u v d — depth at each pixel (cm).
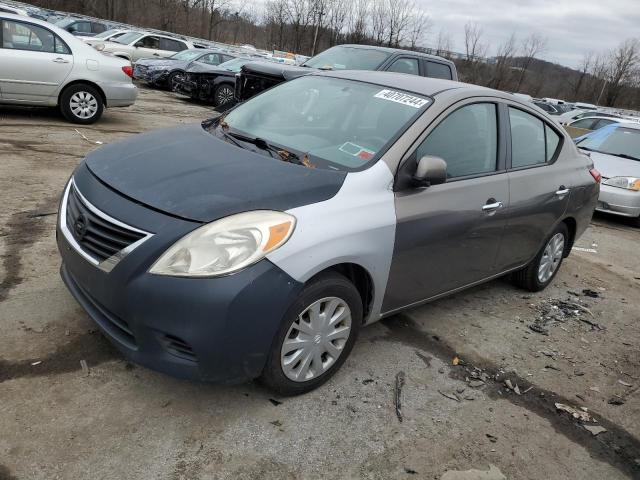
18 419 259
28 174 621
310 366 303
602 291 556
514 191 413
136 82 1958
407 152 332
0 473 230
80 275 280
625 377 390
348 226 290
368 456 273
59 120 957
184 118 1246
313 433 281
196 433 268
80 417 267
